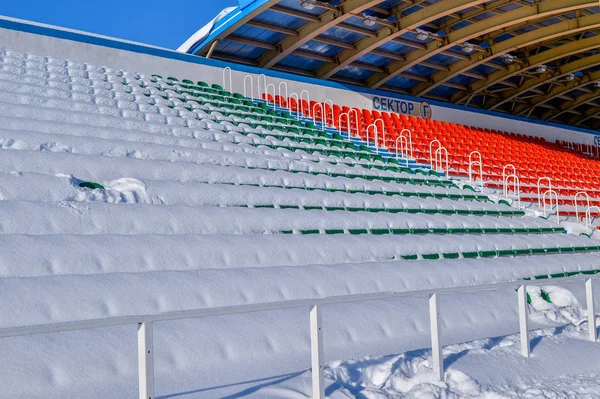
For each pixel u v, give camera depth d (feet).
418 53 94.27
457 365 22.74
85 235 29.66
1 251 26.12
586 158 111.55
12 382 18.02
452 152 86.22
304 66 96.02
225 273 29.63
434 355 21.44
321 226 42.39
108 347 21.09
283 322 26.45
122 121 50.90
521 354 25.26
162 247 30.91
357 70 98.89
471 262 44.73
